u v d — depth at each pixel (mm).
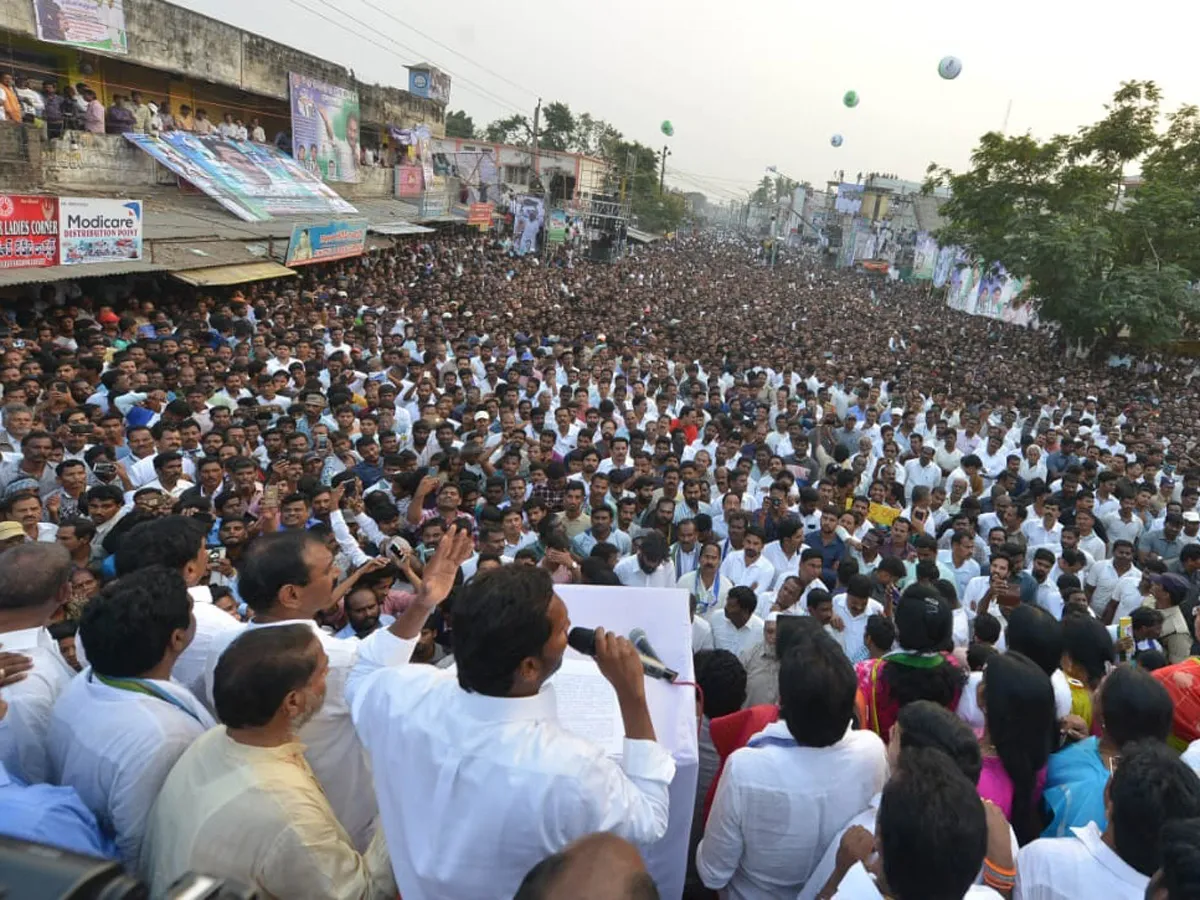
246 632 2105
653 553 6113
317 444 8031
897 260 63125
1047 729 2783
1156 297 26078
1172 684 3629
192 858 1865
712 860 2562
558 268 34344
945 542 8008
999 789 2787
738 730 3193
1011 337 32250
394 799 1814
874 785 2477
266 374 9711
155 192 18734
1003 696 2787
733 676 3490
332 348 13398
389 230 25203
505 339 15984
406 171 33094
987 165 30688
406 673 1930
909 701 3400
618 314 23328
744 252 81750
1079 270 26938
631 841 1697
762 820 2439
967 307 43156
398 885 1812
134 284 14844
